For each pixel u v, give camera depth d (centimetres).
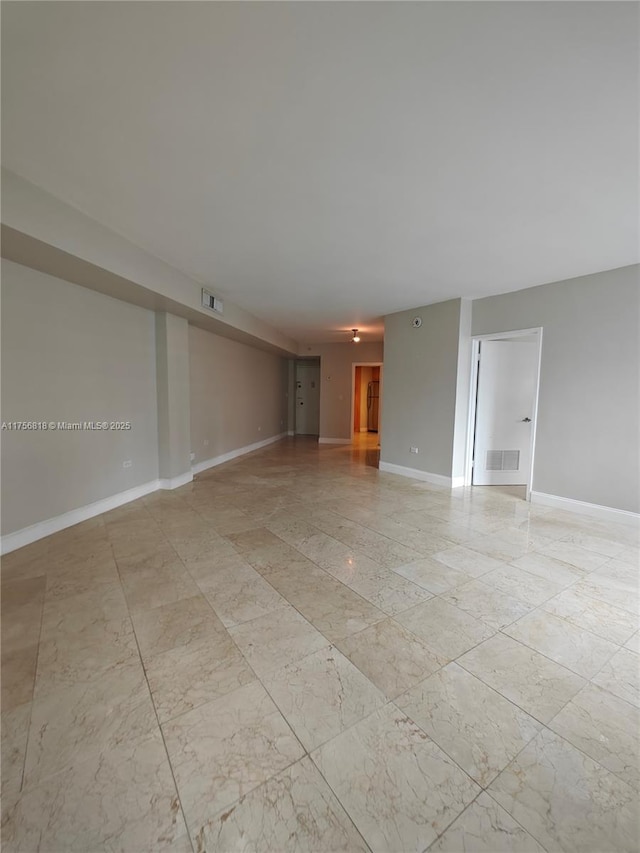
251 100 161
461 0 118
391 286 438
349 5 120
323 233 296
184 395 496
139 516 373
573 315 396
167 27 128
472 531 343
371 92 156
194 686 158
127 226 288
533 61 140
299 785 119
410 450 564
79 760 125
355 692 156
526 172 212
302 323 683
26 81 150
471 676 166
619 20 124
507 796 116
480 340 499
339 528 347
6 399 279
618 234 291
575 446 399
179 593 230
